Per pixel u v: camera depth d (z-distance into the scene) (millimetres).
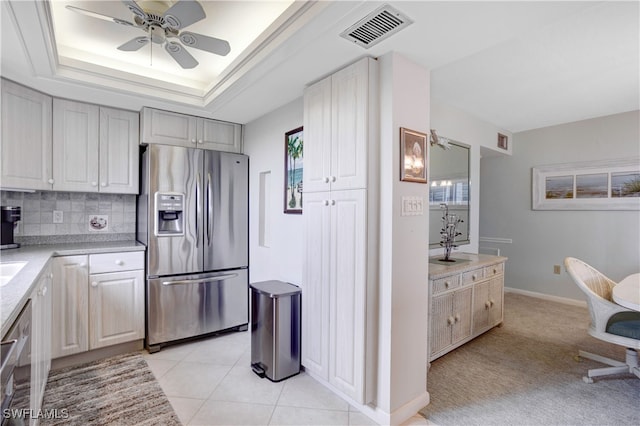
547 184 4688
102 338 2752
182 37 1943
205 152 3240
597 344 3148
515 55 2523
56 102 2752
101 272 2742
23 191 2773
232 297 3404
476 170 4113
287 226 2898
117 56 2670
